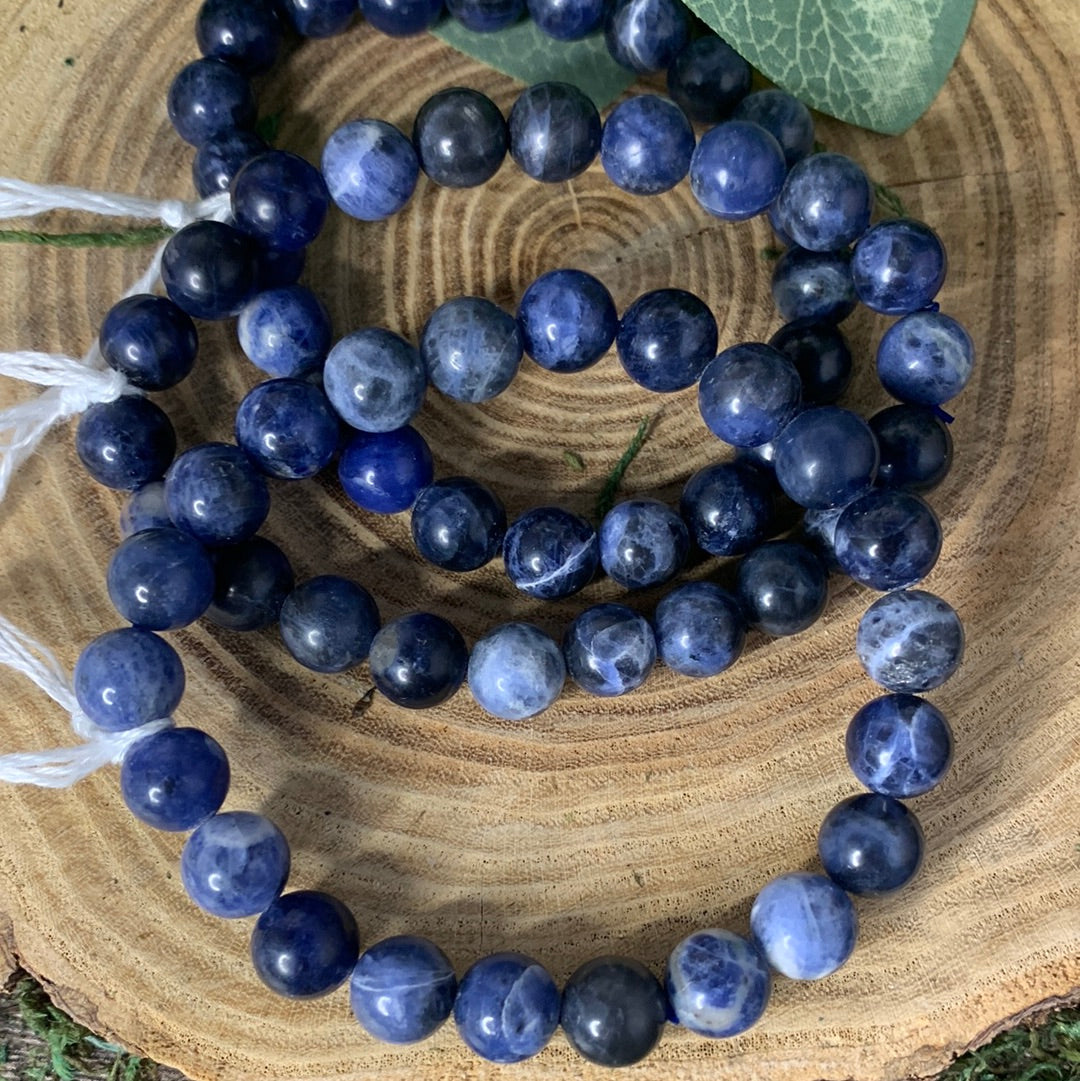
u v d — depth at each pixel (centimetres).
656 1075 9
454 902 9
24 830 9
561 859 9
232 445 9
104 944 9
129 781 8
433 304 10
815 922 8
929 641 8
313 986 8
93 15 10
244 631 9
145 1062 10
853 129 10
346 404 8
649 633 9
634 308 9
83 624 9
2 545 9
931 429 9
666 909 9
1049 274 10
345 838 9
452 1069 9
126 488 9
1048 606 9
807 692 9
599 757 9
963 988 9
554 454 10
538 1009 8
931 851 9
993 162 10
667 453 10
